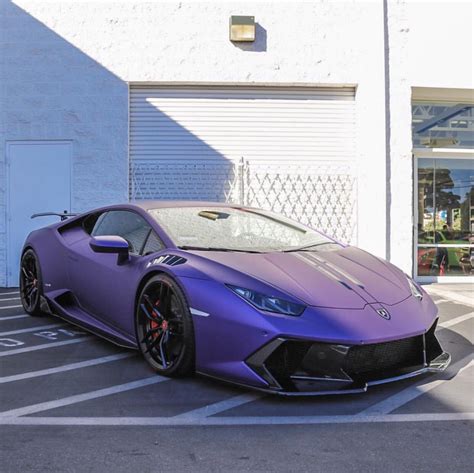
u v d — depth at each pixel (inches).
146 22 322.0
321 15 329.1
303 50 328.5
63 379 145.4
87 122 320.8
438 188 353.1
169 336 143.9
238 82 326.6
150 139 329.1
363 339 122.5
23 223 321.7
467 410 124.9
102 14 320.2
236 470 95.8
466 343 189.8
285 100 334.6
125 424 115.3
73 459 99.3
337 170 336.8
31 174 321.1
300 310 125.3
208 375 133.8
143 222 173.2
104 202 321.7
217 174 330.0
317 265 148.9
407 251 329.1
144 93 329.4
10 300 274.1
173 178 328.2
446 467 97.4
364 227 331.9
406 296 144.3
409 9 326.3
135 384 141.3
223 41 324.8
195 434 110.7
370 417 120.3
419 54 326.6
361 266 156.3
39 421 116.6
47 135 319.9
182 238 160.2
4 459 99.0
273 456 101.2
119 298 164.2
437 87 328.5
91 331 180.5
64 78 319.9
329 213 334.3
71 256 193.2
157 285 148.5
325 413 122.6
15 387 138.7
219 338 129.6
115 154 322.0
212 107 331.3
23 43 318.7
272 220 190.9
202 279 137.0
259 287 130.3
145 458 100.0
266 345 121.9
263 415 121.0
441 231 352.8
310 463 98.6
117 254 171.3
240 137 331.9
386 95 325.1
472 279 351.3
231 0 324.8
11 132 319.9
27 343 184.1
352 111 339.3
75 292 189.6
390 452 103.3
